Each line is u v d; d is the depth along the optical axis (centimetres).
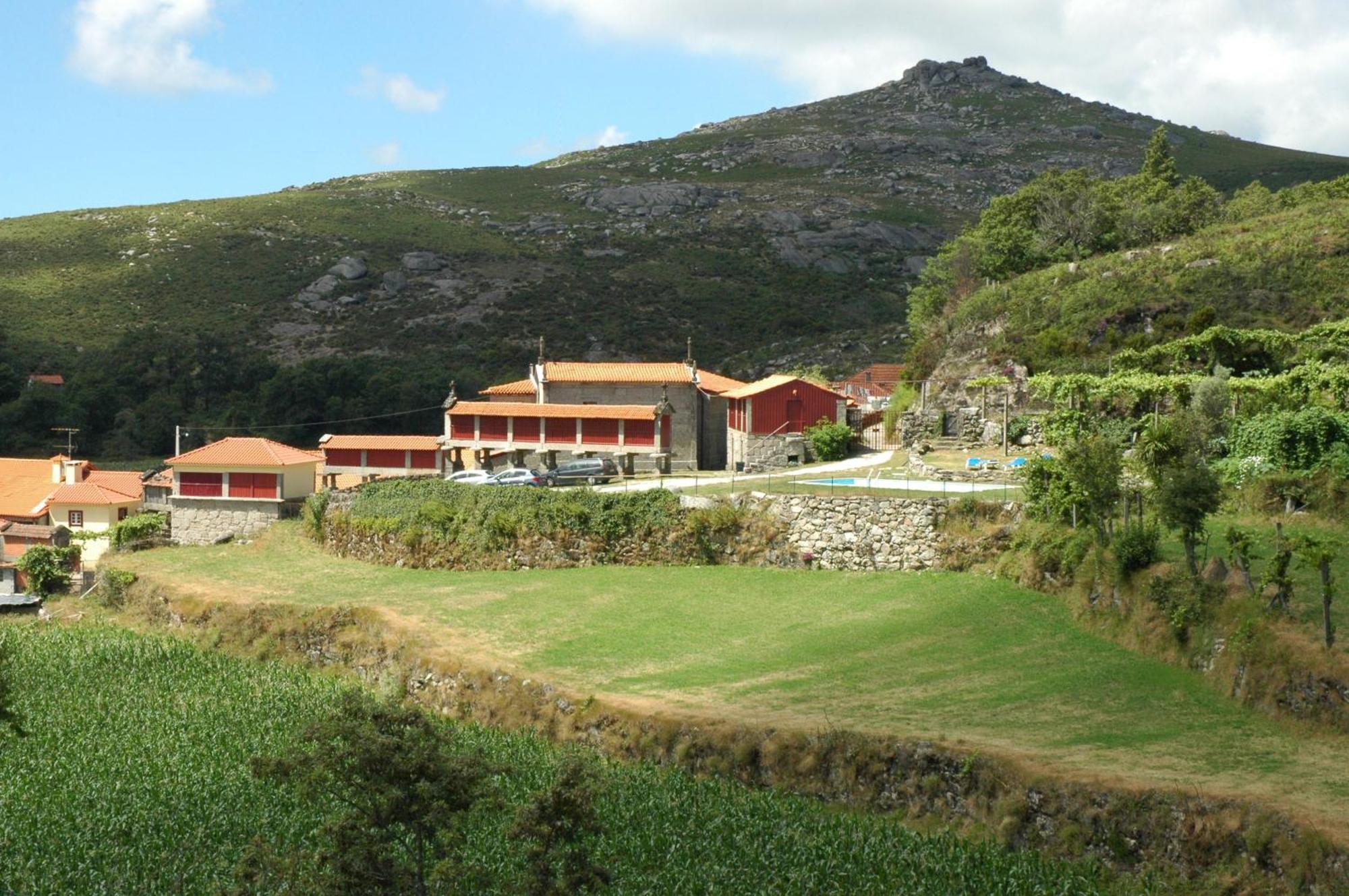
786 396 8100
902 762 3906
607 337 19588
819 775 4050
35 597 8025
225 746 4941
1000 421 7725
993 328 9162
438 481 7662
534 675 5031
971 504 5797
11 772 4709
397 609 6122
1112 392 6906
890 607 5397
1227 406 6109
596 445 8200
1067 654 4606
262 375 16450
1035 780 3606
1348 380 5925
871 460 7762
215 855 3906
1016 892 3294
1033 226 11419
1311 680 3753
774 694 4556
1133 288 9006
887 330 18625
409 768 2875
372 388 15388
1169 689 4159
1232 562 4372
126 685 5791
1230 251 9312
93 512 8800
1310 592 4206
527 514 6762
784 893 3428
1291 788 3341
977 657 4700
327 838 3012
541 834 2941
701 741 4294
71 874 3800
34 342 17288
